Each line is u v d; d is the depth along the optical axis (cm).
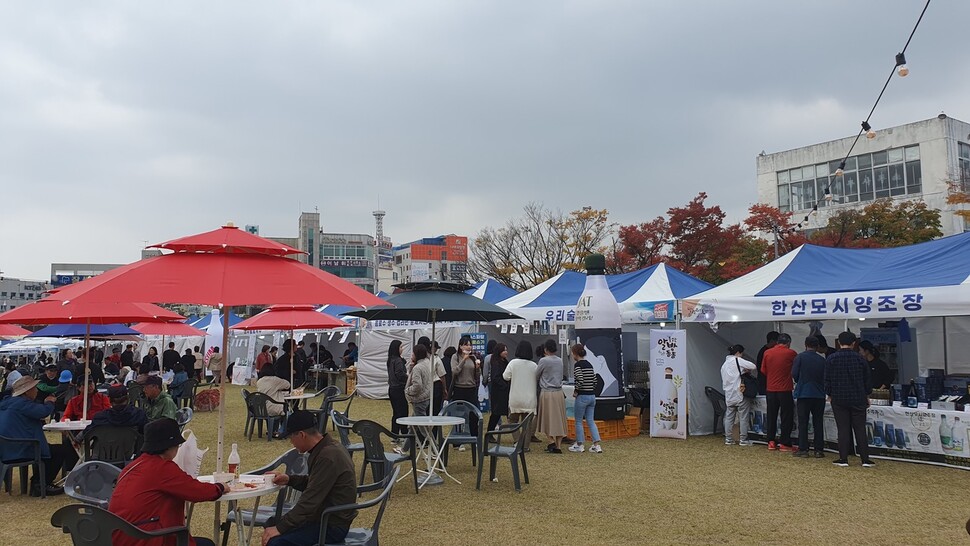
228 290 444
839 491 800
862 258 1165
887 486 825
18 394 797
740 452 1080
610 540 615
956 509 716
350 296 496
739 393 1147
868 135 1359
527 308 1570
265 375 1280
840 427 960
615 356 1249
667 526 658
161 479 411
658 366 1252
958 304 890
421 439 988
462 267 4294
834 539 615
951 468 929
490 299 1942
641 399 1388
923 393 1002
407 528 654
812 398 1022
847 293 1008
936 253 1050
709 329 1350
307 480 493
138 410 781
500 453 822
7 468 784
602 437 1214
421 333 2038
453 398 1120
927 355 1428
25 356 3161
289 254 537
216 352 2767
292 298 455
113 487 508
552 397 1073
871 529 646
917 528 648
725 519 683
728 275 2631
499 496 784
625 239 2914
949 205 3008
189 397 1808
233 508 550
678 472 920
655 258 2875
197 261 479
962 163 3281
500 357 1200
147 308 938
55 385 1375
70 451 859
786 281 1178
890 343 1250
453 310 901
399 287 890
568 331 1655
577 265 3178
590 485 840
